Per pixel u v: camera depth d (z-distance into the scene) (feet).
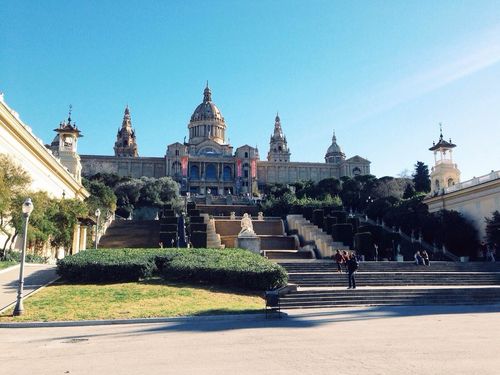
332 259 149.89
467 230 194.80
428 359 33.83
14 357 36.68
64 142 243.40
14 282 83.92
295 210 308.81
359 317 61.16
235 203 410.72
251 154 590.14
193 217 208.03
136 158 572.92
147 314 60.13
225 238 190.29
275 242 187.42
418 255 126.52
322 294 77.97
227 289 82.74
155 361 34.22
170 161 569.64
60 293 73.77
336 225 175.63
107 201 285.64
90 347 40.88
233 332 48.34
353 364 32.40
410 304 77.51
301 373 29.84
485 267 124.57
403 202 254.68
